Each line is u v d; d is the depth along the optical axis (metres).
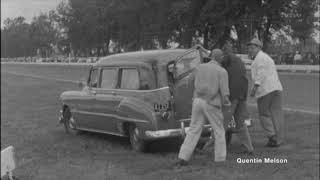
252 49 9.34
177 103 8.53
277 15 40.44
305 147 9.16
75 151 9.19
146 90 8.74
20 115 16.08
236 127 8.53
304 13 40.62
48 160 8.31
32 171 7.40
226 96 7.47
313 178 6.80
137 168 7.54
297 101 17.81
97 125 10.21
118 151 9.09
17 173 7.21
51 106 18.56
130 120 8.90
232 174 6.98
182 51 8.96
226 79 7.47
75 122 11.07
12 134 11.65
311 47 47.06
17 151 9.22
